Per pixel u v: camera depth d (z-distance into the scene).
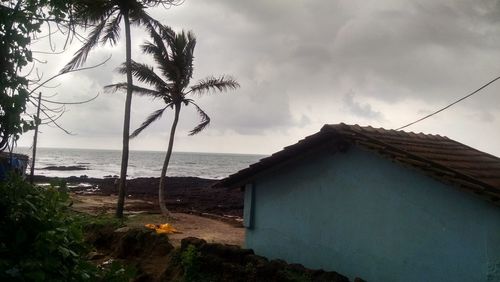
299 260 7.70
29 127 3.22
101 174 62.81
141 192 33.97
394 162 5.88
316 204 7.51
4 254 2.79
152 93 19.61
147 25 17.95
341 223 7.05
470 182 5.19
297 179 7.92
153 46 19.08
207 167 107.88
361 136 6.62
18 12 3.11
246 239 8.89
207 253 8.42
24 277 2.72
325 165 7.43
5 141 3.14
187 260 8.13
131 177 58.59
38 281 2.69
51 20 3.35
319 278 6.65
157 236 10.34
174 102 20.03
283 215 8.11
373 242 6.50
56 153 175.25
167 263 9.05
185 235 14.71
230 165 125.44
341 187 7.11
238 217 21.47
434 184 5.78
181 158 175.12
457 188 5.15
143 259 9.80
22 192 3.11
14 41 3.10
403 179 6.17
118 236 10.88
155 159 150.25
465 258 5.35
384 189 6.42
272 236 8.28
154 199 29.05
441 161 6.10
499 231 5.02
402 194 6.16
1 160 3.27
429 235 5.78
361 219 6.73
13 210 3.02
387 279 6.25
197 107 20.77
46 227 3.03
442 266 5.59
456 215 5.49
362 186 6.76
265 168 8.24
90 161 110.69
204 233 15.35
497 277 5.01
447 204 5.60
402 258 6.08
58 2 3.33
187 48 19.97
